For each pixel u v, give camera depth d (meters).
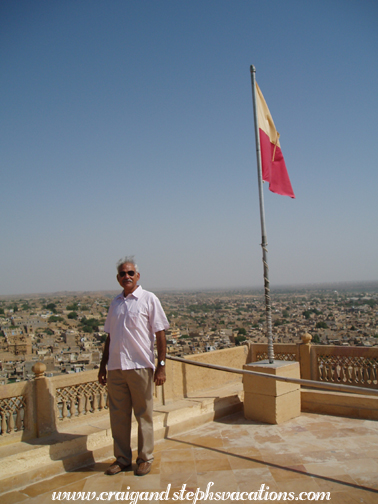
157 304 4.26
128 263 4.32
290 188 6.64
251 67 6.18
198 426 5.48
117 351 4.17
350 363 6.34
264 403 5.50
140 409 4.15
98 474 4.13
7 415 4.50
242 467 4.09
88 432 4.73
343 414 5.65
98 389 5.32
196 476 3.95
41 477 4.08
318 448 4.49
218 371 6.88
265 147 6.29
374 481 3.69
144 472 4.03
